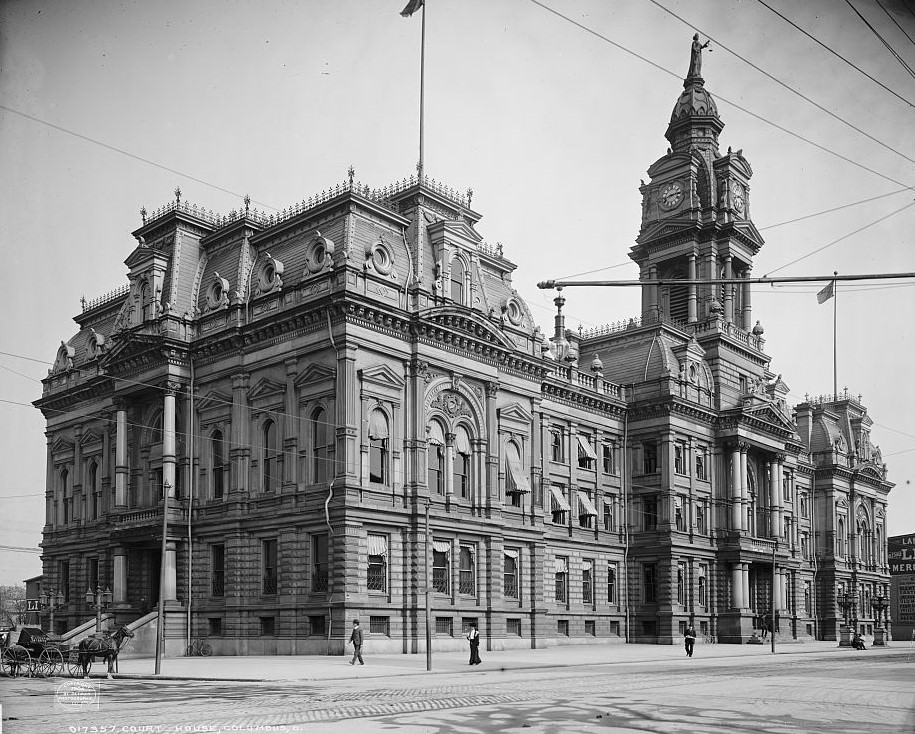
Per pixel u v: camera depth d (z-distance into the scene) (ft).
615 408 281.54
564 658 183.62
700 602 284.41
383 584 188.34
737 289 335.88
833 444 393.29
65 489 258.16
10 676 134.62
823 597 384.88
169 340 212.64
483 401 217.15
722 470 296.51
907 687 114.62
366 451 187.11
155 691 109.50
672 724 75.46
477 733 69.56
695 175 332.60
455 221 211.82
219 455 210.79
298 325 195.83
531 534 231.30
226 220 235.20
